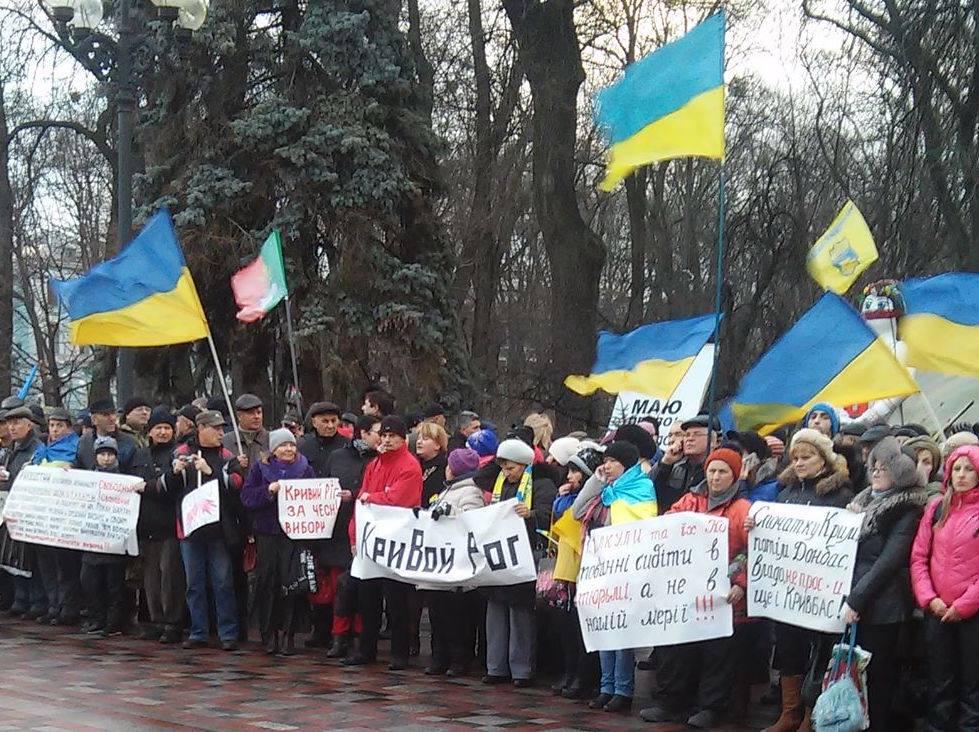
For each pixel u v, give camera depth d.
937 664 7.20
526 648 9.38
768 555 7.64
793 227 26.69
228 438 11.51
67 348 43.78
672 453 9.03
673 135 8.69
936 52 18.48
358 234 18.52
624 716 8.38
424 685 9.34
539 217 24.16
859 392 8.45
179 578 11.25
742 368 25.86
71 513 11.48
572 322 23.98
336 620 10.56
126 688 8.93
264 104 18.58
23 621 12.59
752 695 9.45
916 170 18.78
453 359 19.89
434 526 9.52
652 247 37.56
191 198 18.22
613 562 8.12
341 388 18.36
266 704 8.43
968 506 7.04
